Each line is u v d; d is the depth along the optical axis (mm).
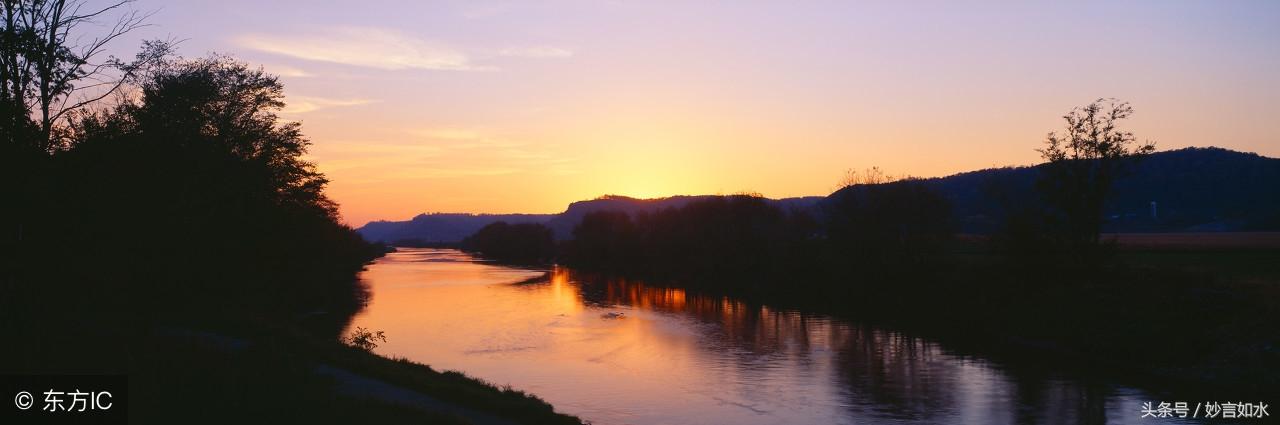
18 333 22938
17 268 24016
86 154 25625
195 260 43438
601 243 151000
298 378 21141
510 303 76062
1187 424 30359
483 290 92625
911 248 71500
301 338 33438
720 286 95375
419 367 31547
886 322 60094
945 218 72188
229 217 46219
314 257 71938
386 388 25000
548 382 37656
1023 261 57656
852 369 41219
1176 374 38375
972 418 31469
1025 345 48531
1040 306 52531
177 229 37625
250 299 54469
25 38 22781
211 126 45906
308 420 17359
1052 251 56219
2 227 23250
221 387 18797
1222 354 38219
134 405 17328
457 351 46156
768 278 89062
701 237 110562
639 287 98125
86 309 32406
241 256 51781
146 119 33062
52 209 24172
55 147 24703
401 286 98562
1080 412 32188
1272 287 45844
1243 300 42531
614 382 37781
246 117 50156
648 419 30875
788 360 43969
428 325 57594
